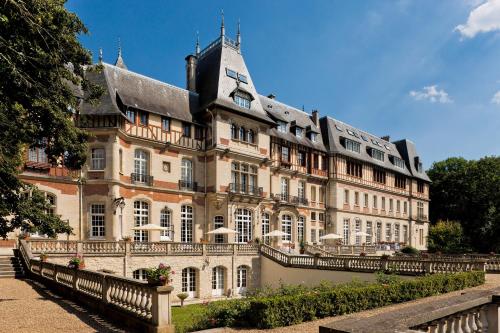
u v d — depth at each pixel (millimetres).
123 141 26531
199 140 31125
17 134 10766
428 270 19828
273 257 27312
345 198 43344
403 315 3787
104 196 24906
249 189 32750
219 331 8797
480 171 57719
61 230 13383
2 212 11289
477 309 4977
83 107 25219
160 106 29344
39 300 12539
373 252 37938
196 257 24875
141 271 22656
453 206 60188
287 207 36312
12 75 9477
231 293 26328
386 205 49938
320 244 38562
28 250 18531
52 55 10883
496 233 54719
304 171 39469
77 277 12469
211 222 30500
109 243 21328
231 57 34406
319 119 45688
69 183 24312
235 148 31719
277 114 37906
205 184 30859
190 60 34469
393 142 59750
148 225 25062
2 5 9023
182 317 14938
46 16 10500
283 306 9562
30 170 22719
